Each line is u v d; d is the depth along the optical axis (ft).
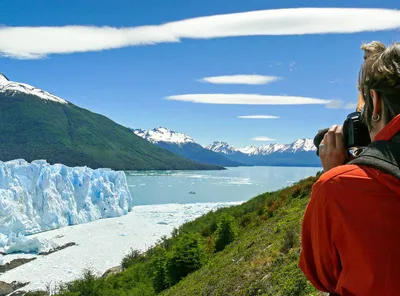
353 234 4.29
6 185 204.74
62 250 168.45
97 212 251.60
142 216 259.39
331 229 4.53
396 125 4.29
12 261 151.33
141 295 76.89
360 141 5.10
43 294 113.91
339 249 4.50
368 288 4.19
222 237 78.33
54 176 230.27
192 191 441.68
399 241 4.09
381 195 4.19
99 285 93.66
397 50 4.37
